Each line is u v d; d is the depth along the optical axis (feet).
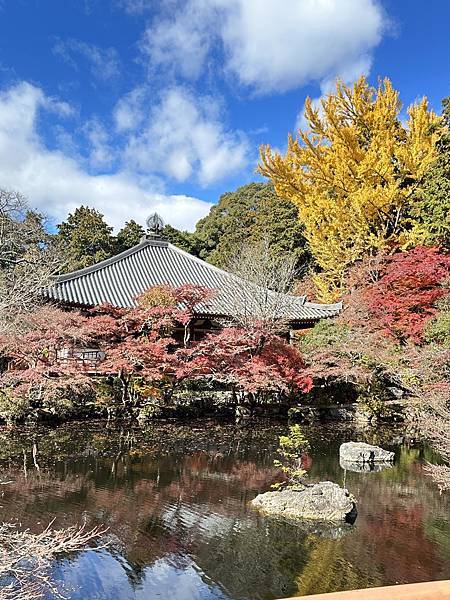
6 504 23.17
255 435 40.27
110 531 20.52
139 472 29.12
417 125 69.15
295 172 79.10
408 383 39.01
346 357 48.52
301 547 19.33
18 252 77.51
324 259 76.89
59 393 43.06
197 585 16.39
